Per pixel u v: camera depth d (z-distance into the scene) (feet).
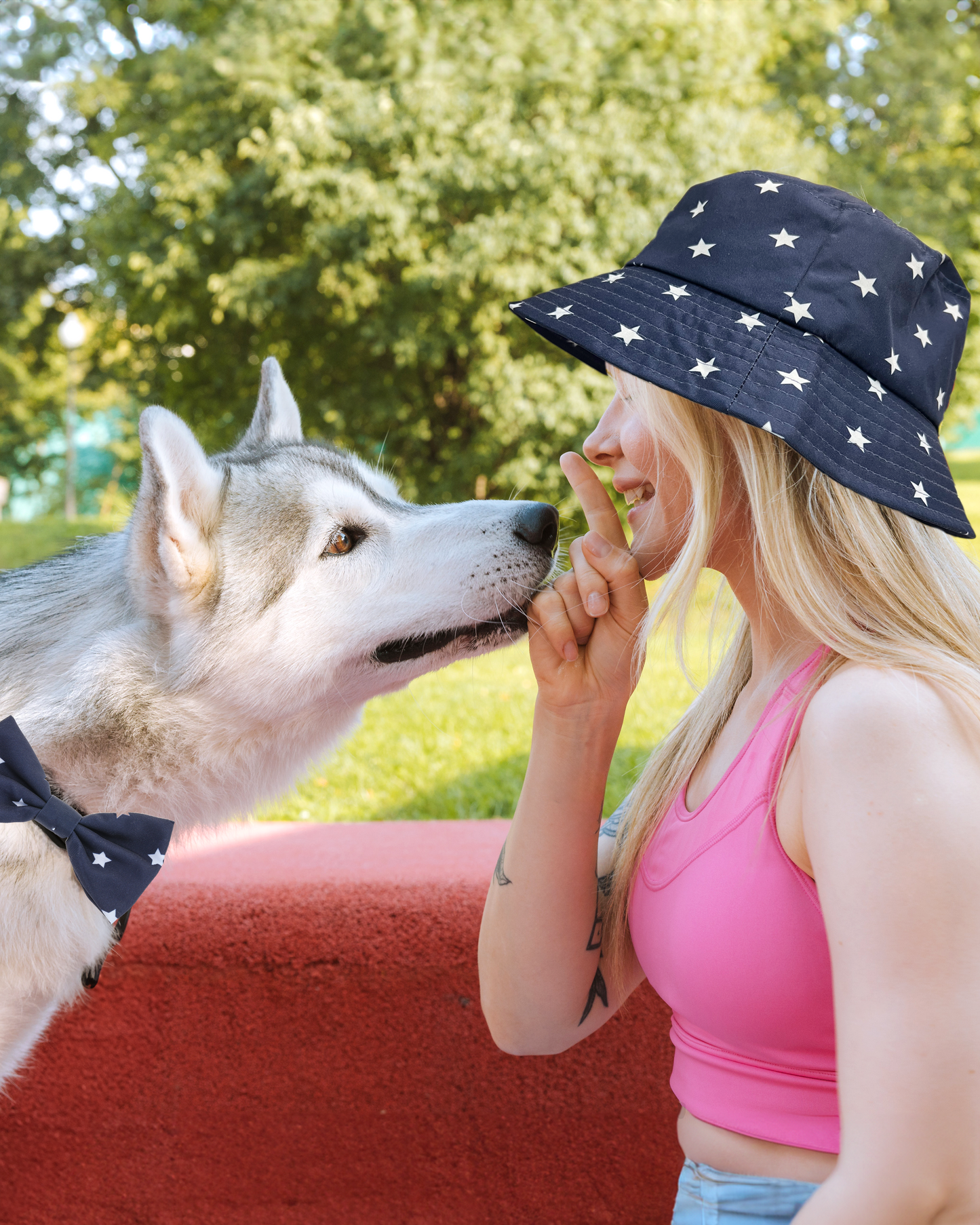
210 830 7.27
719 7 42.24
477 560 6.76
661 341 4.09
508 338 41.52
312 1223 7.76
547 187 36.94
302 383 46.29
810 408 3.83
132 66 56.49
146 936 7.49
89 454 130.11
